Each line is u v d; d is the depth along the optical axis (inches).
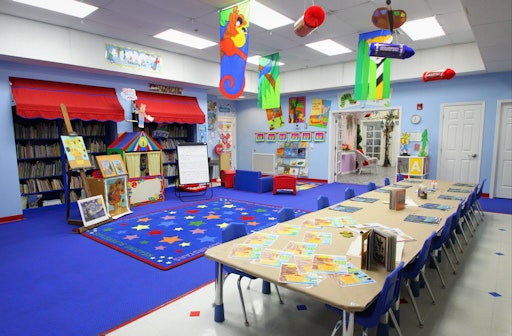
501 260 142.2
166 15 197.5
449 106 286.2
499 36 165.0
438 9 185.8
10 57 199.9
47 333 90.4
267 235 98.7
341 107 354.0
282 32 229.3
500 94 262.2
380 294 63.6
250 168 454.0
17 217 212.4
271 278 68.7
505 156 266.7
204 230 184.1
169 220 206.1
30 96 214.7
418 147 303.3
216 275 94.0
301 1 176.6
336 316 99.0
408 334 88.8
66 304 105.7
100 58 237.1
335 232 101.7
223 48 170.9
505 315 98.7
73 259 143.7
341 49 276.8
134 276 126.3
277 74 271.6
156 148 269.3
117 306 104.4
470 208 179.2
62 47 216.4
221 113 439.2
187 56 298.0
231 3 179.0
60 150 244.4
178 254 147.9
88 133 268.5
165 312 100.8
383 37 208.5
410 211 131.1
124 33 232.7
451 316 98.2
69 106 229.8
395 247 72.0
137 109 278.4
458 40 249.3
